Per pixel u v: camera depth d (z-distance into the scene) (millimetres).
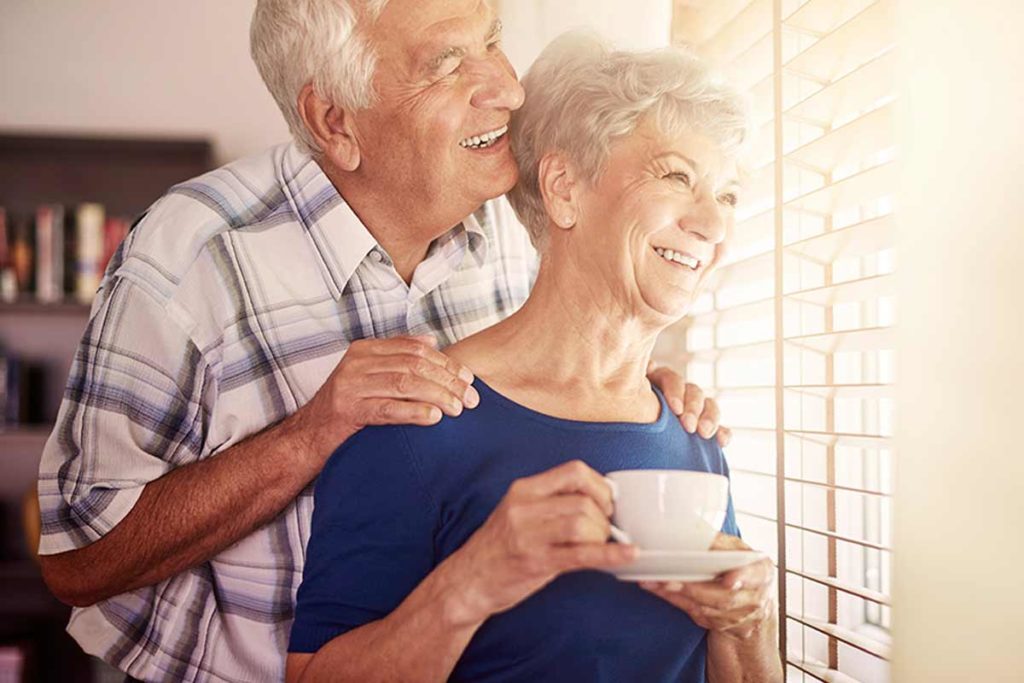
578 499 741
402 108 1141
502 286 1406
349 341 1286
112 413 1237
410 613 831
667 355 1637
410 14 1132
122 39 2824
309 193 1283
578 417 982
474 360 1000
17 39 2818
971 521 737
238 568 1268
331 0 1157
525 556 746
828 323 1160
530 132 1040
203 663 1286
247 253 1278
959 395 750
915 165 791
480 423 951
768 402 1461
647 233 939
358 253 1266
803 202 1133
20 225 2691
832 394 1075
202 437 1273
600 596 921
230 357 1262
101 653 1312
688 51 989
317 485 965
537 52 1651
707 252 961
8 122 2805
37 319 2814
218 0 2824
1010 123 724
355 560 909
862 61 1067
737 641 950
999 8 733
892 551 805
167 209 1314
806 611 1309
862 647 1010
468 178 1128
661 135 946
